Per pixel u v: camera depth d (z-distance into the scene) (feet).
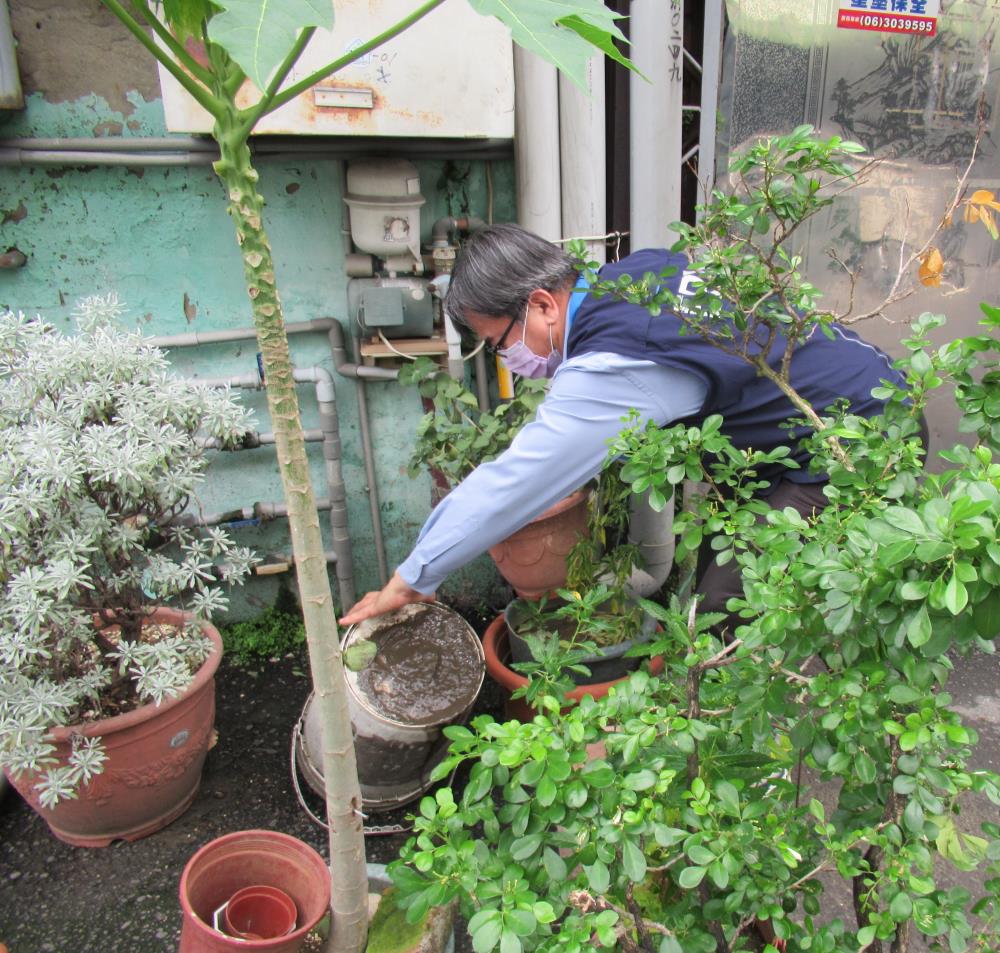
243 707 8.49
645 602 4.01
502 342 6.19
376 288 8.16
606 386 5.28
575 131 8.05
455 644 7.08
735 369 5.30
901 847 3.19
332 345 8.71
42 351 6.04
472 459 7.53
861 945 3.23
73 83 7.47
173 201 8.01
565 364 5.43
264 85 2.10
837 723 3.09
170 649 6.23
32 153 7.41
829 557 2.98
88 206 7.84
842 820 3.61
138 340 6.32
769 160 4.05
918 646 2.65
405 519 9.70
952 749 3.44
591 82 7.84
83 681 5.94
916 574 2.65
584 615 5.41
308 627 4.12
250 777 7.63
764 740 3.35
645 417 5.37
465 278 5.91
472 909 3.49
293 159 8.13
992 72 8.34
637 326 5.28
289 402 3.75
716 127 7.88
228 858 5.04
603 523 7.29
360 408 8.98
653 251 6.11
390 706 6.52
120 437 5.84
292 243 8.43
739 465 4.06
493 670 7.45
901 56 8.02
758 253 4.40
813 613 3.11
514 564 7.29
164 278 8.23
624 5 7.97
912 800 3.07
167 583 6.30
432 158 8.45
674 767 3.63
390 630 7.05
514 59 7.98
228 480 8.94
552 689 4.59
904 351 9.17
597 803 3.33
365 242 8.14
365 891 4.72
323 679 4.18
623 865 3.10
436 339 8.65
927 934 3.28
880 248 8.68
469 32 6.89
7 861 6.76
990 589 2.53
